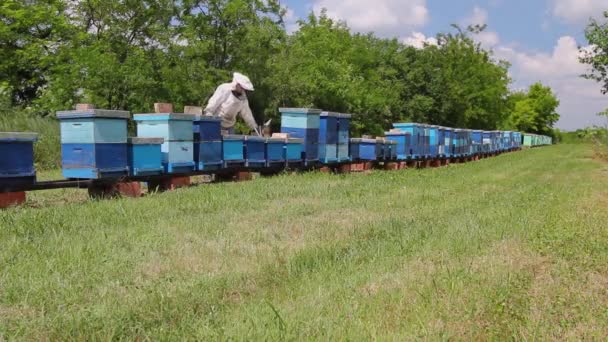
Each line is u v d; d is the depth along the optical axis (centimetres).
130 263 419
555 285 397
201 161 967
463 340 290
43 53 2064
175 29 2123
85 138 769
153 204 694
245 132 2042
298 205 745
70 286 356
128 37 2131
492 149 3278
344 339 277
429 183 1145
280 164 1191
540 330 306
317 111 1264
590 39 1786
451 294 359
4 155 679
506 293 363
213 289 362
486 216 695
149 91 1880
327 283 382
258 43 2159
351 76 2875
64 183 768
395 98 3406
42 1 2123
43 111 1756
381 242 524
